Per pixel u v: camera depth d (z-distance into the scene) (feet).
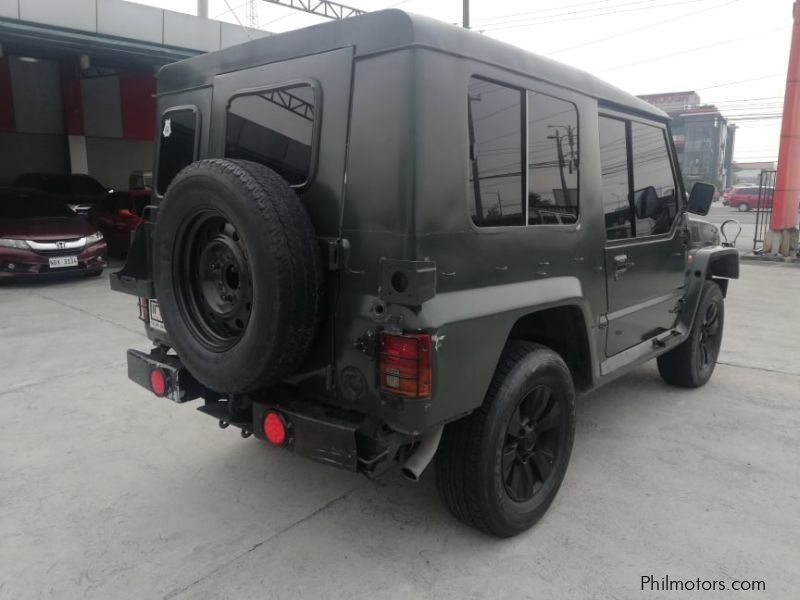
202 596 7.94
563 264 9.67
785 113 42.70
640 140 12.41
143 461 11.74
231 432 13.09
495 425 8.34
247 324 7.82
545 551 8.93
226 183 7.53
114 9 35.83
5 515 9.81
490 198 8.19
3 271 29.27
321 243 7.82
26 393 15.31
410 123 7.07
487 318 7.91
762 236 59.98
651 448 12.48
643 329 12.99
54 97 57.21
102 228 40.01
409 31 7.07
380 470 7.73
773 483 11.00
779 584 8.20
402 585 8.16
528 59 8.88
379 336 7.32
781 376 17.19
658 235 13.24
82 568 8.50
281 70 8.49
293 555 8.81
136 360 10.59
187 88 10.19
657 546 9.05
